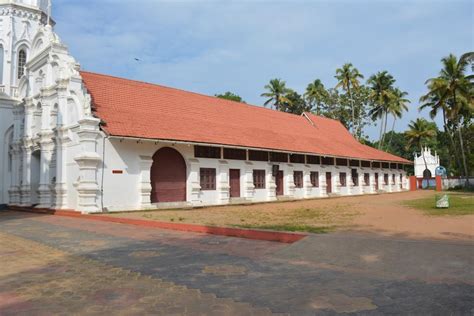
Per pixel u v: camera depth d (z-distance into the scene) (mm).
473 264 5590
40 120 24062
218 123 25312
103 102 19781
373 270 5918
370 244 7102
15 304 4668
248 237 9500
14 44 28453
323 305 4434
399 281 5289
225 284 5391
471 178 43469
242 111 30031
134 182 18750
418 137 54125
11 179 26938
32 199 24297
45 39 22859
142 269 6363
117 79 22672
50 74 22000
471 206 17078
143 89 23469
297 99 54750
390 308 4262
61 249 8398
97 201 17297
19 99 26938
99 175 17469
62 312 4355
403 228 10164
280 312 4250
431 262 5855
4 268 6637
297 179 28875
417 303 4379
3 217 18594
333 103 53344
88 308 4473
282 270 6160
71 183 19109
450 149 54750
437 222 11352
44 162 21766
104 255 7613
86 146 17172
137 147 19016
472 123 47594
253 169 25281
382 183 40344
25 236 10742
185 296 4867
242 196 24375
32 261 7176
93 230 11680
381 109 50812
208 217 14500
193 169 21312
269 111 33750
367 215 14383
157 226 12062
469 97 36750
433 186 49812
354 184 35688
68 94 19734
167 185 20422
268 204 23656
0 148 27484
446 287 4887
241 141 23719
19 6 28703
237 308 4402
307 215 15016
